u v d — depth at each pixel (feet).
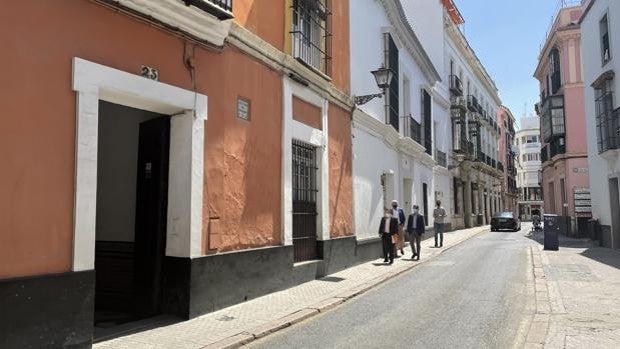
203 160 25.12
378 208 52.65
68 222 18.17
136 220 25.79
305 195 37.29
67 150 18.28
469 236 87.04
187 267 23.91
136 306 25.21
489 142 157.07
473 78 134.92
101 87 19.75
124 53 20.84
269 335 22.22
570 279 36.01
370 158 50.60
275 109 32.22
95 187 19.12
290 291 31.78
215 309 25.63
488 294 31.76
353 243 44.62
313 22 38.86
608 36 58.29
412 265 45.98
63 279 17.71
